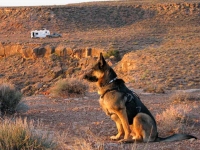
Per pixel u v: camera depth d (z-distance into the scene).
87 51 57.19
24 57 60.22
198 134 9.29
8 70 57.16
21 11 99.12
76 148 6.91
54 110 13.94
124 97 8.01
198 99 18.52
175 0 118.56
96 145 7.47
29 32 89.12
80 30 88.62
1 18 98.19
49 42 64.69
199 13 95.56
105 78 8.08
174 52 44.00
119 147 7.53
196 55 40.88
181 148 7.44
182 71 32.69
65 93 20.06
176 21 91.56
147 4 104.19
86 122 11.04
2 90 12.44
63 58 57.69
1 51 63.41
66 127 10.12
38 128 9.27
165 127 9.65
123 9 102.06
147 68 36.16
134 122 8.03
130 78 33.31
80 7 102.50
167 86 27.11
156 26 88.38
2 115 11.98
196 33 73.75
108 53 53.47
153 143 7.90
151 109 14.38
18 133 6.43
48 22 93.81
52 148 6.71
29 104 16.91
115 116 8.27
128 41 65.56
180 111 10.95
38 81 51.66
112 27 91.19
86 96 20.28
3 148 6.27
